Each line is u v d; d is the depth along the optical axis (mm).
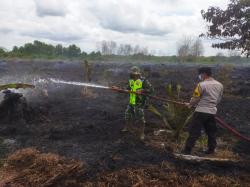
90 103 10586
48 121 8117
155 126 7852
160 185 4762
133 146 6285
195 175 5098
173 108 7141
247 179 5066
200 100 5840
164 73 20031
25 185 4648
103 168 5188
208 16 12055
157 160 5582
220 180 4953
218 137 7336
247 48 11969
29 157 5512
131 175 4973
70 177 4867
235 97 12320
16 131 7113
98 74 20000
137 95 6879
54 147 6145
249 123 8727
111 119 8484
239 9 11562
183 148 6289
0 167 5262
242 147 6625
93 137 6875
